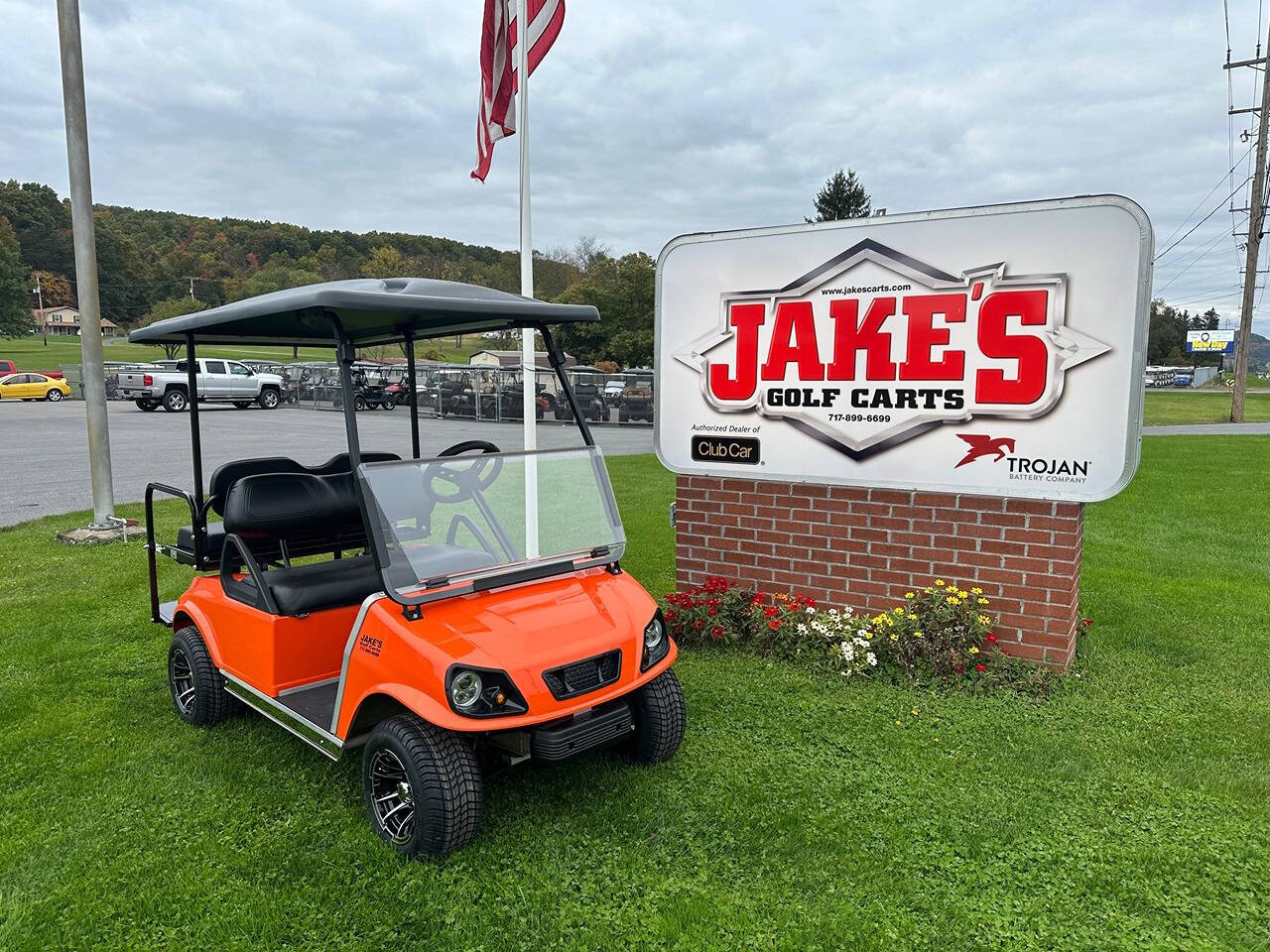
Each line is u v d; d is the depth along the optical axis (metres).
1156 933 2.77
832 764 3.93
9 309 77.81
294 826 3.41
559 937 2.76
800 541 5.68
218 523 5.04
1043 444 4.81
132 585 7.09
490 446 4.43
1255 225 30.42
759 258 5.58
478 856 3.18
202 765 3.94
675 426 6.06
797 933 2.76
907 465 5.22
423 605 3.23
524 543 3.66
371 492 3.22
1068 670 4.96
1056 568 4.86
